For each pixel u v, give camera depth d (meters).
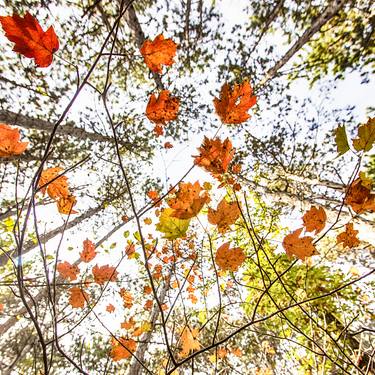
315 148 5.75
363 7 4.55
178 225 0.59
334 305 3.41
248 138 6.69
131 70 5.98
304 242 0.69
